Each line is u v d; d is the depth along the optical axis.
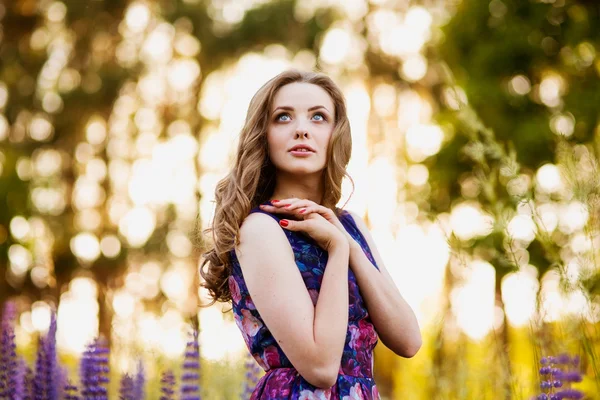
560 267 2.98
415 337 2.35
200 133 16.94
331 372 2.10
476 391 4.03
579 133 9.91
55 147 17.17
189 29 17.12
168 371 3.97
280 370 2.20
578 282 2.93
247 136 2.43
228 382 4.23
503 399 3.72
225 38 16.64
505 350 3.63
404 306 2.36
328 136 2.44
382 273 2.54
